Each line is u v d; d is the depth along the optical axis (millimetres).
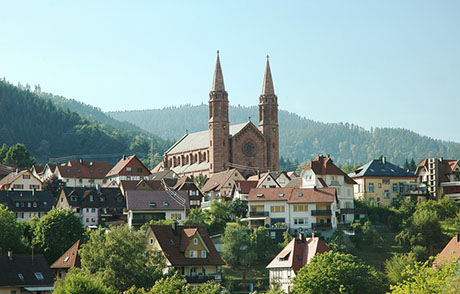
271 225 175250
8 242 139625
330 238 165125
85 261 116875
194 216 173500
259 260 155375
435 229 159625
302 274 110938
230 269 151250
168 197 181000
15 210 184750
